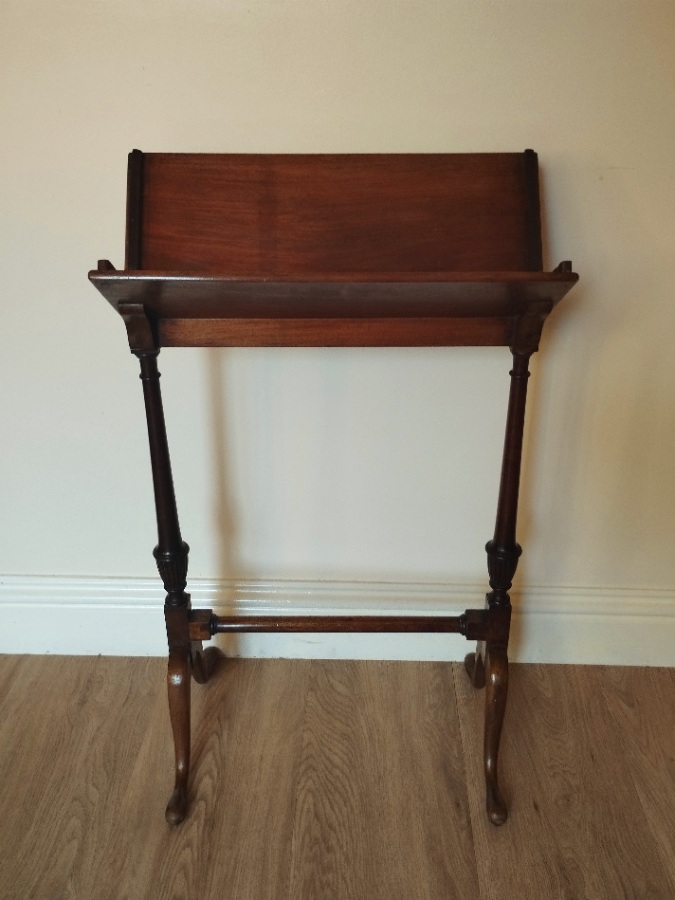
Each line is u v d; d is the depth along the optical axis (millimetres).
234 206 1019
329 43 1099
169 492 1080
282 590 1429
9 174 1163
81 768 1213
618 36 1087
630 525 1372
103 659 1465
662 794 1172
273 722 1311
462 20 1085
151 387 1019
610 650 1451
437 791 1176
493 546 1121
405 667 1450
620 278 1201
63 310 1239
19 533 1411
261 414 1303
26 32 1098
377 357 1256
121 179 1167
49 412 1312
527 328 980
